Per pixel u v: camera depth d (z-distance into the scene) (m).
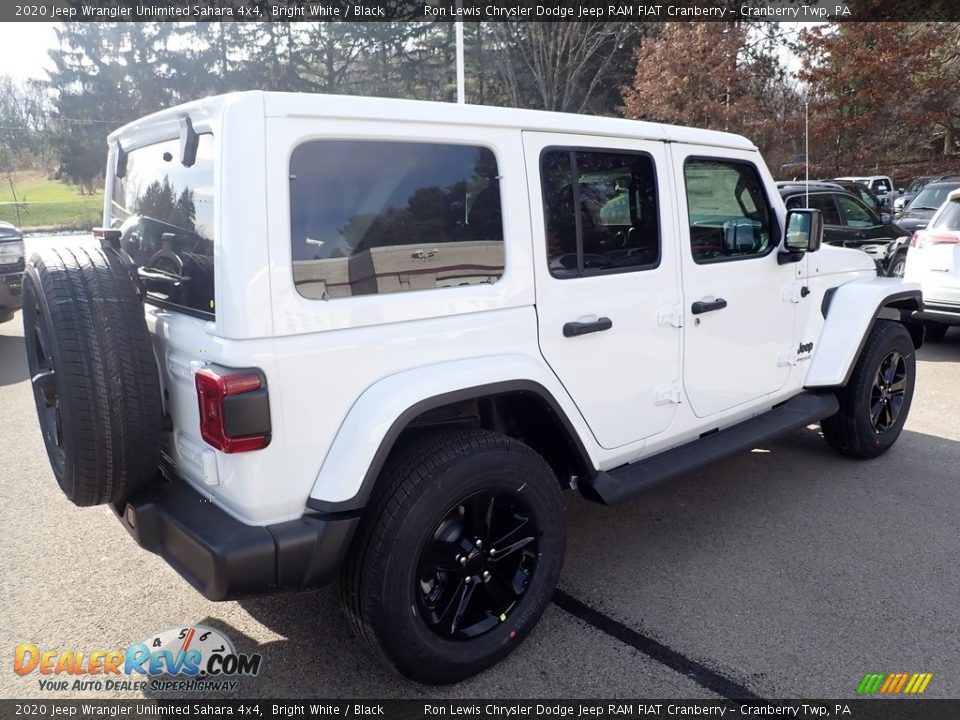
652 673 2.78
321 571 2.37
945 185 12.18
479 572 2.71
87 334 2.30
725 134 3.74
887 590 3.30
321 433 2.36
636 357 3.26
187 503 2.46
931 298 7.44
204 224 2.39
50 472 4.74
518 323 2.81
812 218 3.80
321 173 2.33
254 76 29.20
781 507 4.18
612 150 3.15
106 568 3.54
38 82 34.28
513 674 2.78
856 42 21.84
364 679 2.76
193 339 2.38
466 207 2.67
